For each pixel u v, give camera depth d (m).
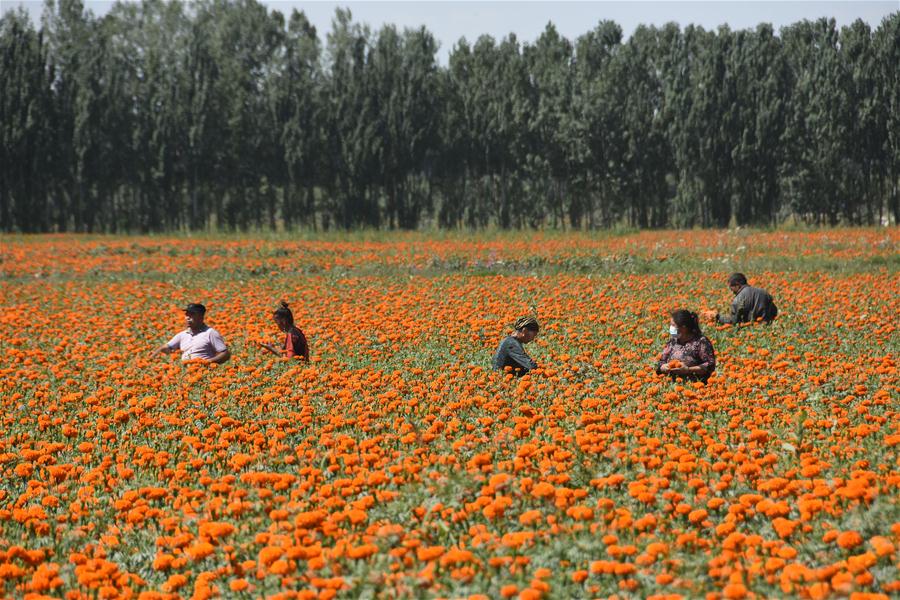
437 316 59.44
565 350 47.84
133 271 114.19
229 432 28.88
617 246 140.12
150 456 27.52
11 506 25.11
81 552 22.17
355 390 36.53
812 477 23.00
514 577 18.55
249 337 51.78
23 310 73.00
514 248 135.88
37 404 36.31
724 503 22.62
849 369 38.66
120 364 45.97
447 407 31.70
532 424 29.05
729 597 16.94
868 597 15.97
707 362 37.66
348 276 106.19
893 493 22.45
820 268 98.75
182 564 20.31
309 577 18.80
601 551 20.08
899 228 191.25
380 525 21.39
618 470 25.30
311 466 26.09
